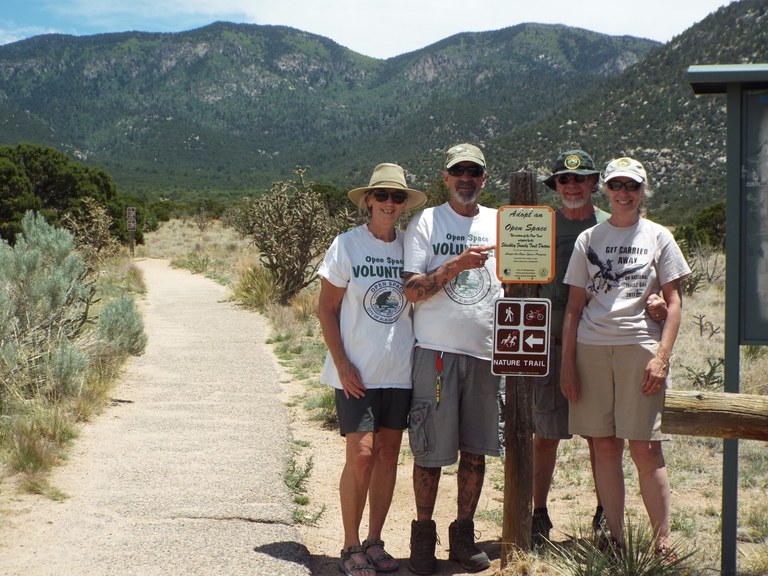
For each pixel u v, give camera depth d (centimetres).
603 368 365
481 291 374
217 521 418
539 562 355
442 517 475
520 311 346
